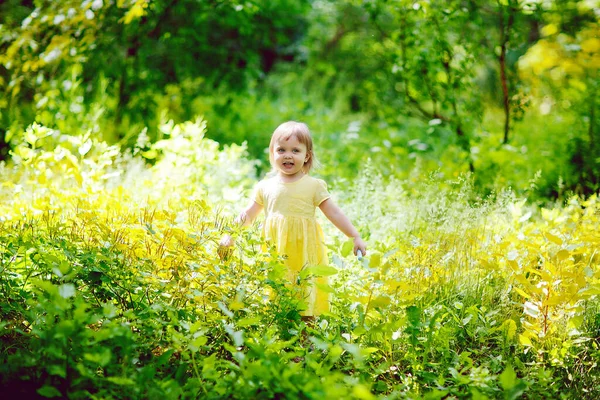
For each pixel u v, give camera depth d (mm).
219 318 2746
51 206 3686
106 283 2771
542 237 3520
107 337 2145
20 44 5637
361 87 10609
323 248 3449
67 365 2277
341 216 3424
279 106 11484
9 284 2881
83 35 6262
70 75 7016
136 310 2766
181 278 2871
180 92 9117
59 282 2828
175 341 2334
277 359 2211
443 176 5707
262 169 7406
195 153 5141
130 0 5840
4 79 6469
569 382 2871
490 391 2504
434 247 3533
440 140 8211
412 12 6113
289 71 13383
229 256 3049
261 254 2928
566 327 2980
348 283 3125
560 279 2912
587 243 3389
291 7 10492
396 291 2889
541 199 5621
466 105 6309
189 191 4574
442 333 2936
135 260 3049
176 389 2223
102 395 2207
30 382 2346
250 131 9562
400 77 6504
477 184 5773
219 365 2449
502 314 3379
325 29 12281
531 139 7148
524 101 6387
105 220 3275
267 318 2844
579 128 6277
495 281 3584
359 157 7500
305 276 2842
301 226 3375
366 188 5047
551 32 5801
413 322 2650
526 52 6488
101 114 7270
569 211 4242
